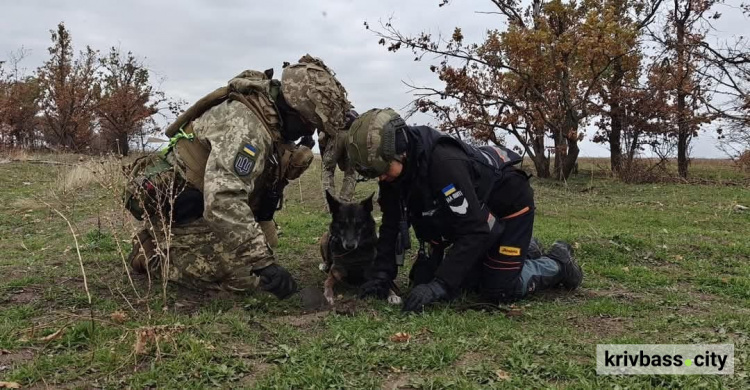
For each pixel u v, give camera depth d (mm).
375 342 3426
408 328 3703
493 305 4453
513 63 19547
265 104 4227
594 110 20891
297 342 3490
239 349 3326
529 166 25266
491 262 4414
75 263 5500
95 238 6668
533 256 5000
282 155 4492
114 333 3492
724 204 13039
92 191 9961
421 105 20344
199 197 4340
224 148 4043
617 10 21125
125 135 25875
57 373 2943
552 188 17578
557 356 3221
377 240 4914
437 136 4062
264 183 4617
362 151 3777
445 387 2812
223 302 4223
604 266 6301
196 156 4266
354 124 3865
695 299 4930
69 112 24797
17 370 2928
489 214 4207
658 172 20625
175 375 2930
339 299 4582
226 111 4211
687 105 21156
